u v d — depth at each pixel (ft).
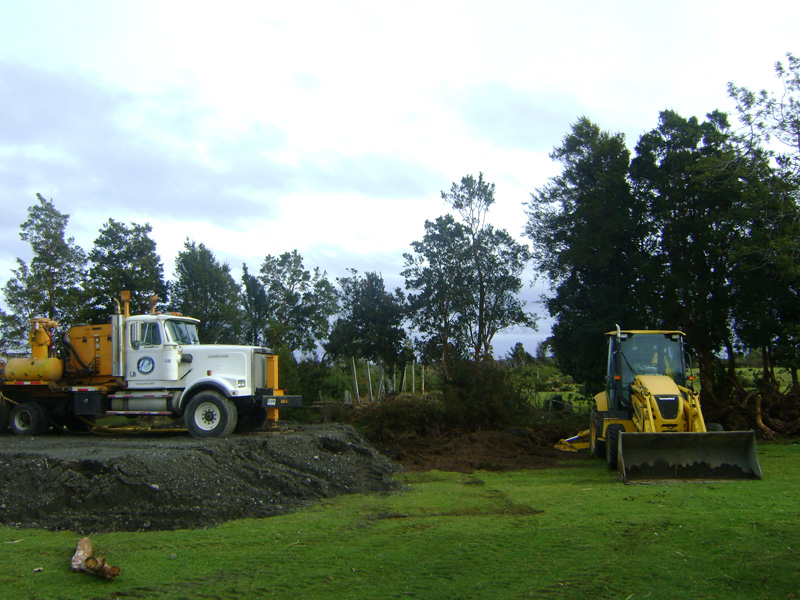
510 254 97.50
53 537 24.70
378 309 99.30
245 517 28.27
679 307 72.43
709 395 62.44
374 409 66.74
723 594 17.43
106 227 89.45
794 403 60.49
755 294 67.56
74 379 52.54
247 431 51.75
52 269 81.87
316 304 109.09
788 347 66.95
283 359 76.23
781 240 61.98
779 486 33.42
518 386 71.26
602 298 79.30
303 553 22.09
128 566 20.76
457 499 32.27
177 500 28.45
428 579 19.15
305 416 72.23
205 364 49.26
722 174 70.03
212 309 92.38
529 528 25.38
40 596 18.02
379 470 38.91
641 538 23.36
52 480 29.07
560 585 18.40
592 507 29.19
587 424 68.49
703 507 28.35
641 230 78.13
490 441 56.29
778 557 20.47
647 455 36.83
